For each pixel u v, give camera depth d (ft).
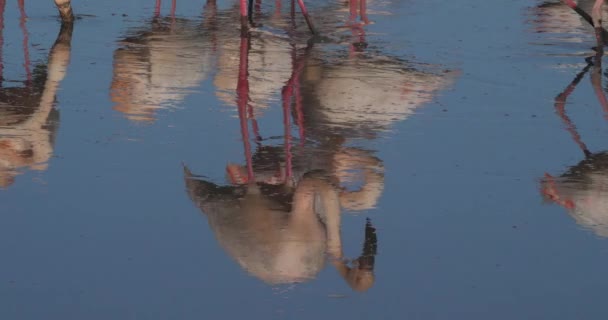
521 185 41.73
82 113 50.08
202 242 35.70
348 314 30.30
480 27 71.56
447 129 49.26
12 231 35.45
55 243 34.55
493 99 54.49
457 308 30.76
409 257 34.55
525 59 63.10
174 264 33.50
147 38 66.23
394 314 30.32
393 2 79.51
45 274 32.12
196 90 55.16
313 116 51.37
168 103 52.60
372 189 40.91
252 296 31.63
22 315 29.48
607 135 48.70
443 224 37.55
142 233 35.86
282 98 54.34
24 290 31.01
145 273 32.60
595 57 64.13
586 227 37.68
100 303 30.32
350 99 54.03
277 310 30.50
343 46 65.72
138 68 58.59
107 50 62.64
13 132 46.68
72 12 69.41
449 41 67.26
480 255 34.73
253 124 49.67
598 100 54.54
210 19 73.05
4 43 63.57
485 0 81.10
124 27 69.31
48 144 45.32
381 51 64.34
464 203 39.65
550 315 30.35
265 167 43.73
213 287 32.07
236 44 65.67
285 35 68.49
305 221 38.99
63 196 38.96
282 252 36.11
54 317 29.37
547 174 43.01
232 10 76.59
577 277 33.12
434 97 54.80
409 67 60.39
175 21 71.82
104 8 75.15
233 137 47.47
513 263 34.14
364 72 59.11
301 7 68.18
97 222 36.55
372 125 49.98
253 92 55.21
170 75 57.41
